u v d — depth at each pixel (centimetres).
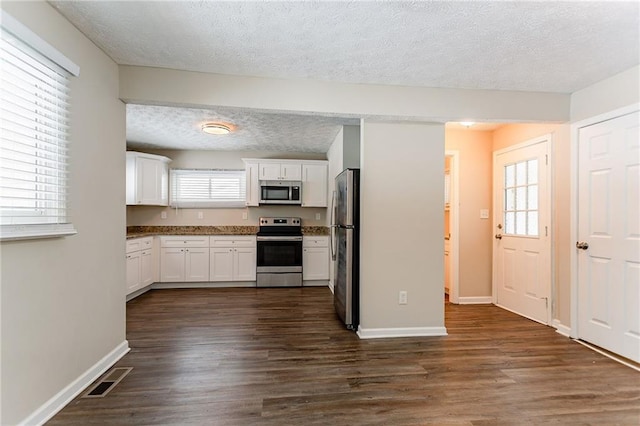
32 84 156
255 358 241
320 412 175
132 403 181
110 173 228
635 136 237
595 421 168
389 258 294
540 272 332
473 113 282
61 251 179
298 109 262
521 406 181
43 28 162
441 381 209
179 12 174
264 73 252
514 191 374
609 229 256
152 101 244
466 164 409
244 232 541
